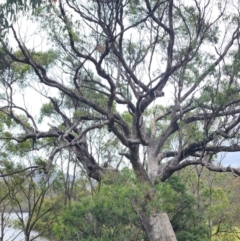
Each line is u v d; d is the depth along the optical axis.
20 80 16.34
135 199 11.82
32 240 23.73
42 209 25.05
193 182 25.03
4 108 17.16
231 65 13.01
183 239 19.34
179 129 14.98
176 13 15.16
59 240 19.42
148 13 13.65
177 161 14.98
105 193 12.99
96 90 16.19
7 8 8.83
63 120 17.16
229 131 14.02
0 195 24.31
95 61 13.11
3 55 13.72
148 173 15.45
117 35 12.80
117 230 14.85
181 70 14.88
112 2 13.18
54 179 25.08
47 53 15.73
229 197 25.59
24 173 22.00
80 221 16.52
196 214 20.47
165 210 12.49
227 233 21.98
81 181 26.47
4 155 21.75
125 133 15.32
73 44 12.92
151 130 17.09
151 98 15.23
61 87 14.38
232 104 13.55
